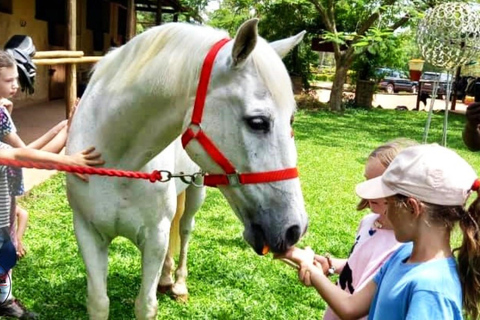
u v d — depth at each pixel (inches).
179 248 127.9
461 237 61.3
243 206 73.2
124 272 141.6
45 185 210.2
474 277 56.1
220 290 137.2
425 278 55.7
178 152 102.6
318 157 339.0
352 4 593.3
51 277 134.5
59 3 447.8
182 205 122.1
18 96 396.2
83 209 90.5
